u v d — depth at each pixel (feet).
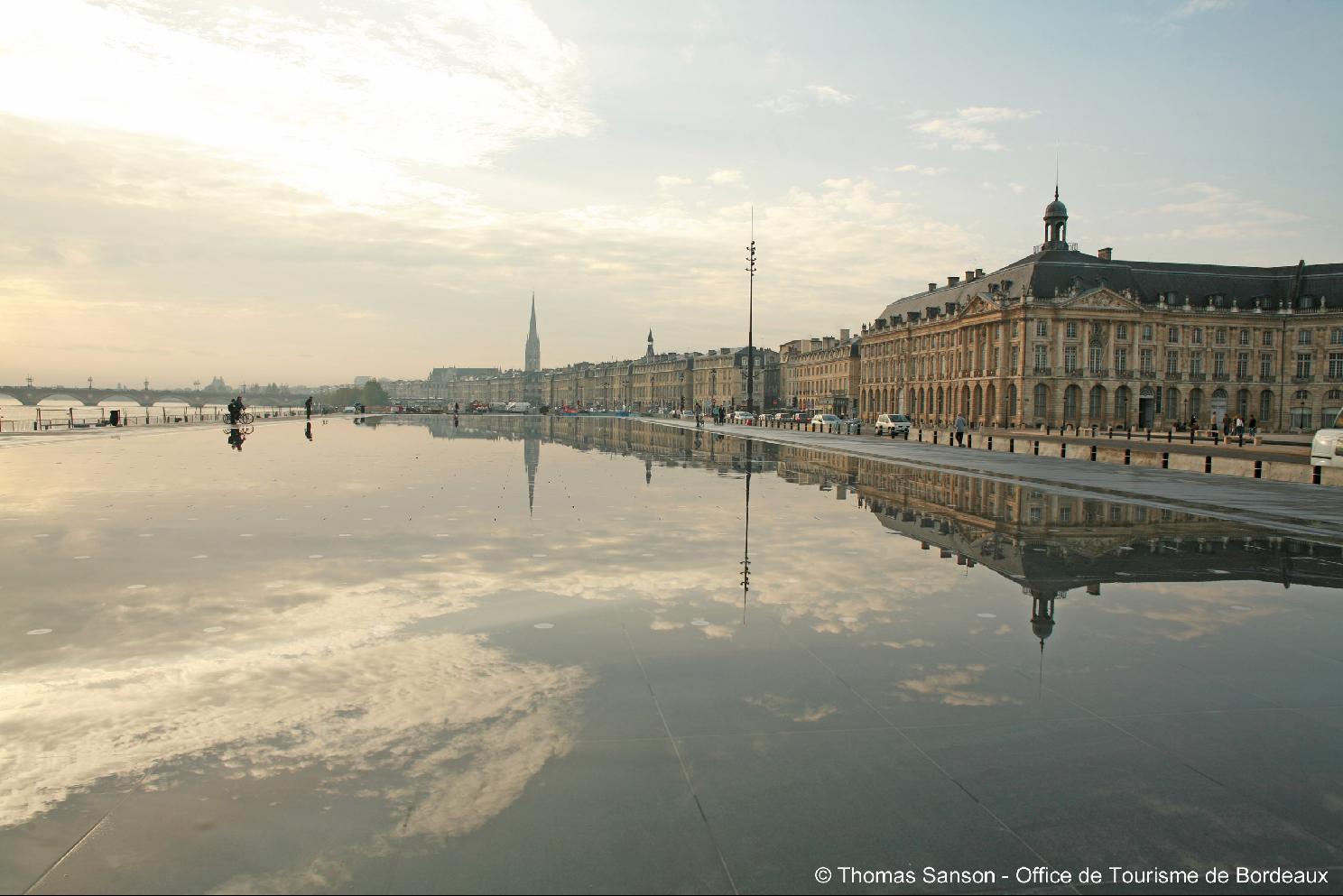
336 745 18.60
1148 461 123.13
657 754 18.22
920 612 30.27
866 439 201.57
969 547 44.45
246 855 14.37
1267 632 28.32
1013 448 154.81
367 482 76.33
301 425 241.14
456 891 13.39
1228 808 16.40
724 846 14.73
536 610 29.99
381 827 15.28
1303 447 179.11
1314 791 17.12
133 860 14.24
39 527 48.88
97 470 87.15
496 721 19.94
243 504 59.52
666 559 39.86
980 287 344.69
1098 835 15.39
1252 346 327.67
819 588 33.81
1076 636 27.45
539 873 13.88
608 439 177.88
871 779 17.29
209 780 17.02
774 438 192.44
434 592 32.68
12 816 15.64
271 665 23.85
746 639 26.58
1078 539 47.83
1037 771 17.81
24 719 19.99
